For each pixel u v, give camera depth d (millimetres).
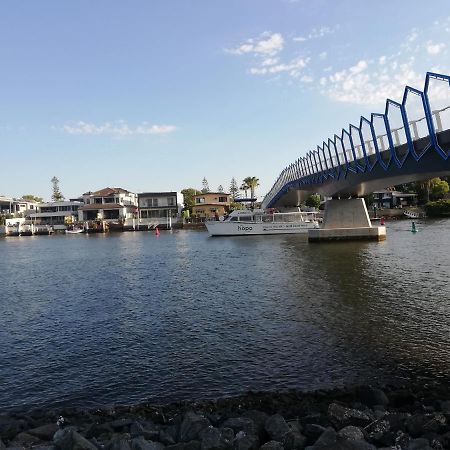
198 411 10766
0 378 13938
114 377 13719
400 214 117688
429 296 22375
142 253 53281
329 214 58656
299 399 11391
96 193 135625
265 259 40781
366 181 39969
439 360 13961
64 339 17828
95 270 39125
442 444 8078
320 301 22281
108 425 9711
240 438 8578
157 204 127875
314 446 7941
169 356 15297
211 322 19297
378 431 8750
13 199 143000
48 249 67188
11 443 9008
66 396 12539
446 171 26891
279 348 15586
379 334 16656
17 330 19391
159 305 23219
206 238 75125
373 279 27609
